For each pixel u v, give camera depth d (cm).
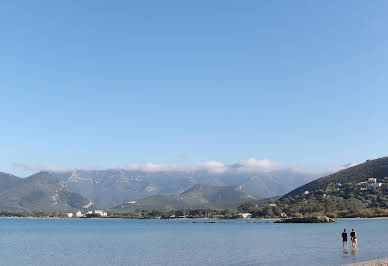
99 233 19288
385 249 8362
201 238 14088
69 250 9812
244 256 7838
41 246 11212
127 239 14200
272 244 10562
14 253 9188
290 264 6438
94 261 7538
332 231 16250
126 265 6925
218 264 6762
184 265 6744
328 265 6147
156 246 10750
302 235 14162
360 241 10481
